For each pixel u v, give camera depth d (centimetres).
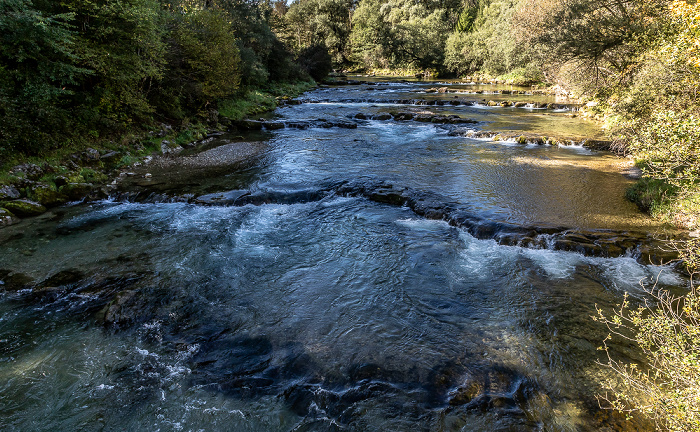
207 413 504
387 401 517
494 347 615
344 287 787
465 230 1034
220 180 1391
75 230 1021
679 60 850
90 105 1535
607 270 833
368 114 2788
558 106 3183
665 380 529
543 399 516
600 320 675
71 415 498
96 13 1476
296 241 986
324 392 532
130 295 727
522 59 4634
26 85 1227
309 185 1334
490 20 6662
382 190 1266
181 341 629
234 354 602
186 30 2086
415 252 923
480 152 1805
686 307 488
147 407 511
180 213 1148
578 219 1039
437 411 500
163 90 1972
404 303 733
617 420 480
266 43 4259
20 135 1212
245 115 2694
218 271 841
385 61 7919
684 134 592
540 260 880
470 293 764
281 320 685
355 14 8475
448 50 6969
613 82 2019
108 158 1495
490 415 494
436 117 2608
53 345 617
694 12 710
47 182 1222
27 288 757
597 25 2055
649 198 1116
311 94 4231
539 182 1355
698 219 882
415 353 603
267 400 521
